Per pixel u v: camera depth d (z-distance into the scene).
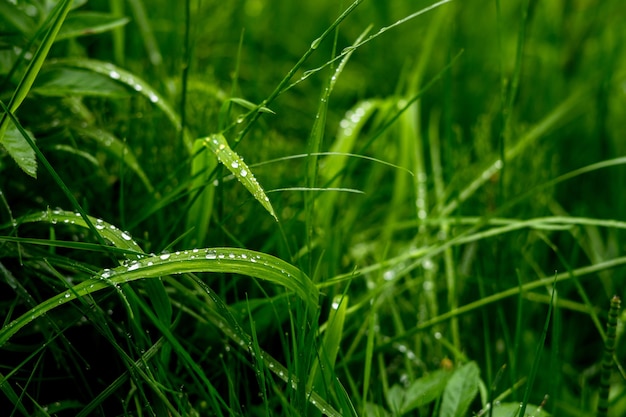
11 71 0.81
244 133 0.80
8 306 0.80
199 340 0.83
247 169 0.76
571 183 1.07
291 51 1.30
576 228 0.97
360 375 0.86
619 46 1.21
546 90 1.18
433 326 0.89
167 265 0.73
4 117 0.75
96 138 0.85
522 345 0.91
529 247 0.97
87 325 0.81
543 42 1.28
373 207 1.05
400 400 0.80
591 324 0.95
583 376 0.89
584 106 1.13
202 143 0.82
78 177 0.87
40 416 0.75
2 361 0.80
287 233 0.87
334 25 0.77
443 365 0.86
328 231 0.91
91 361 0.81
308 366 0.77
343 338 0.89
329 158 0.93
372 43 1.33
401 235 1.01
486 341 0.85
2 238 0.74
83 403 0.80
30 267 0.80
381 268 0.86
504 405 0.79
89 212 0.87
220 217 0.84
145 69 1.01
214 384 0.82
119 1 0.98
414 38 1.30
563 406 0.86
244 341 0.77
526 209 1.00
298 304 0.78
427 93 1.23
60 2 0.77
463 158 1.01
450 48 1.00
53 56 0.89
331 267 0.90
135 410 0.79
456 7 1.26
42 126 0.85
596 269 0.87
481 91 1.22
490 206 1.00
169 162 0.91
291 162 1.04
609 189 1.07
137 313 0.79
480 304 0.86
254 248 0.91
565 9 1.23
